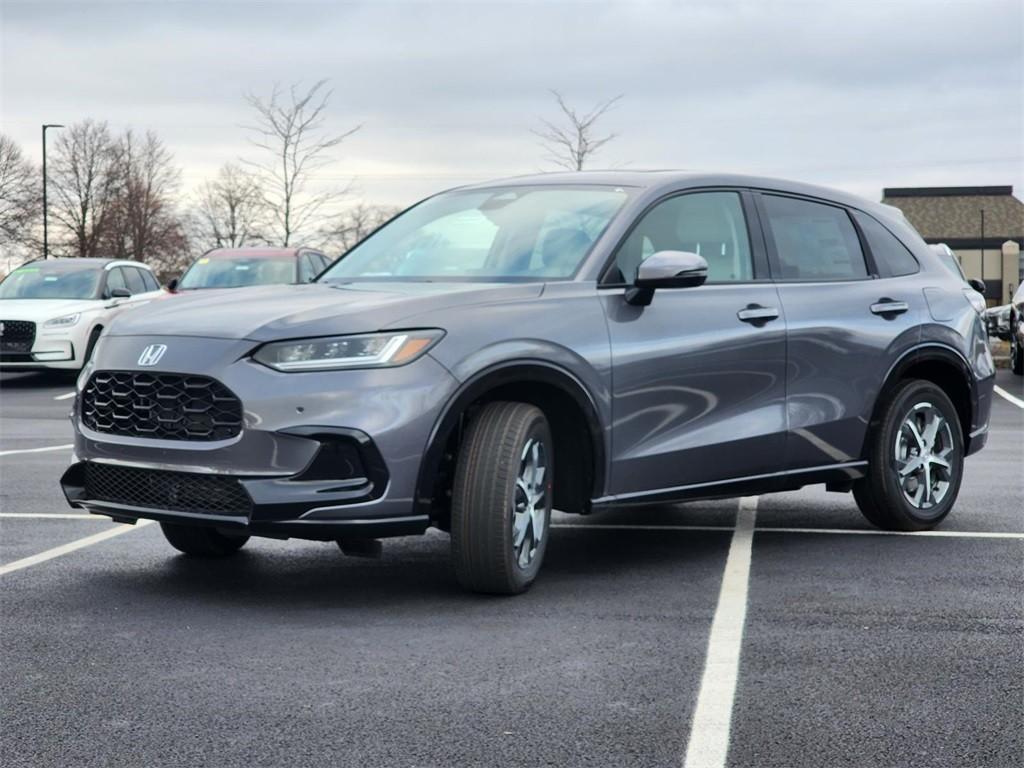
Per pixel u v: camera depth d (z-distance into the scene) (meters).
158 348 5.03
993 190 86.31
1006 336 21.91
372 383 4.84
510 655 4.37
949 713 3.74
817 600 5.17
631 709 3.79
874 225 6.88
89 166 79.06
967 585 5.44
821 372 6.25
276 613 5.00
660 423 5.64
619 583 5.50
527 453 5.22
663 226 5.88
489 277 5.59
